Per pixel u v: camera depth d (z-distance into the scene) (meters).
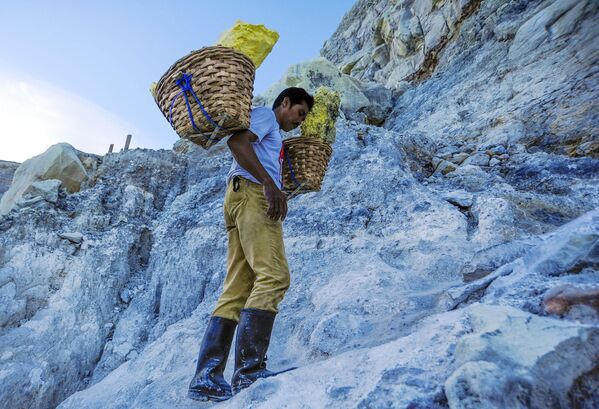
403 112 11.02
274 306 2.25
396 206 4.50
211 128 2.04
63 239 5.65
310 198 5.03
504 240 3.58
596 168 4.88
